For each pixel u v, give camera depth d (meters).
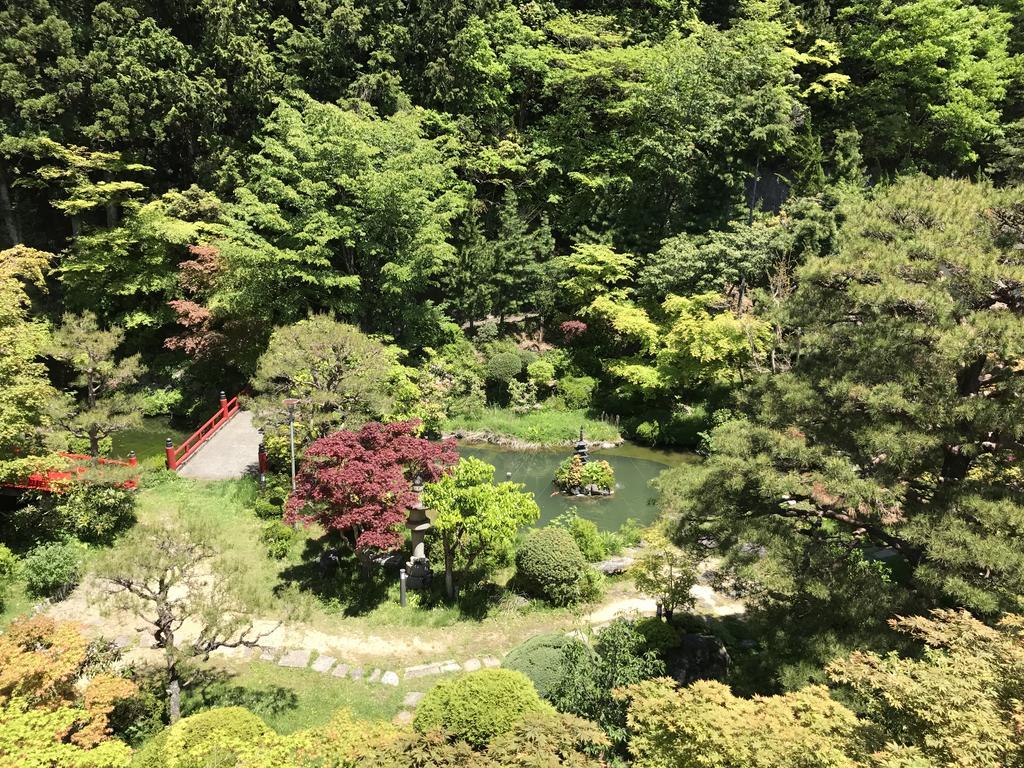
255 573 15.08
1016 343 9.38
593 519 19.66
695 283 27.25
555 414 27.06
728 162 31.80
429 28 30.48
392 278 25.61
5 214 27.38
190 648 10.48
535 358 29.05
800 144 32.16
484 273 29.14
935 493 10.81
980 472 11.98
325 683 11.80
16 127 25.06
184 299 26.19
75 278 25.98
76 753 7.02
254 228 27.06
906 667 7.54
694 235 30.50
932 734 6.57
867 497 10.18
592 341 30.75
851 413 11.38
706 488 12.40
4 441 14.03
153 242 25.95
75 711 7.79
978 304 10.63
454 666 12.37
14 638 8.80
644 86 31.20
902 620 8.70
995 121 36.31
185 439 23.88
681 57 30.67
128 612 13.20
